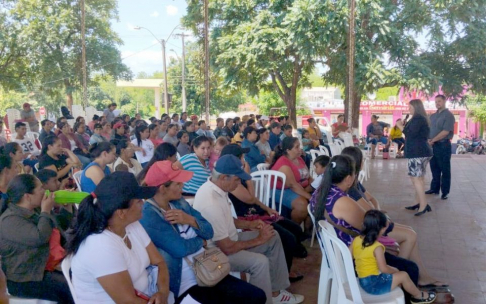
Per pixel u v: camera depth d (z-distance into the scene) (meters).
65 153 5.89
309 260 4.88
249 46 14.19
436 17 14.08
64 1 20.81
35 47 20.20
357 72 12.52
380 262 3.18
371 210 3.28
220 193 3.51
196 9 15.96
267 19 14.23
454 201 7.38
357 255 3.25
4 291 1.65
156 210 2.95
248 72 15.43
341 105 31.86
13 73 21.02
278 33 13.70
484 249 5.11
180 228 3.02
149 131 8.40
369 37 13.33
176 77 35.25
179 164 4.25
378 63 12.47
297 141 5.48
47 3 20.39
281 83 16.53
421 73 12.79
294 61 15.71
